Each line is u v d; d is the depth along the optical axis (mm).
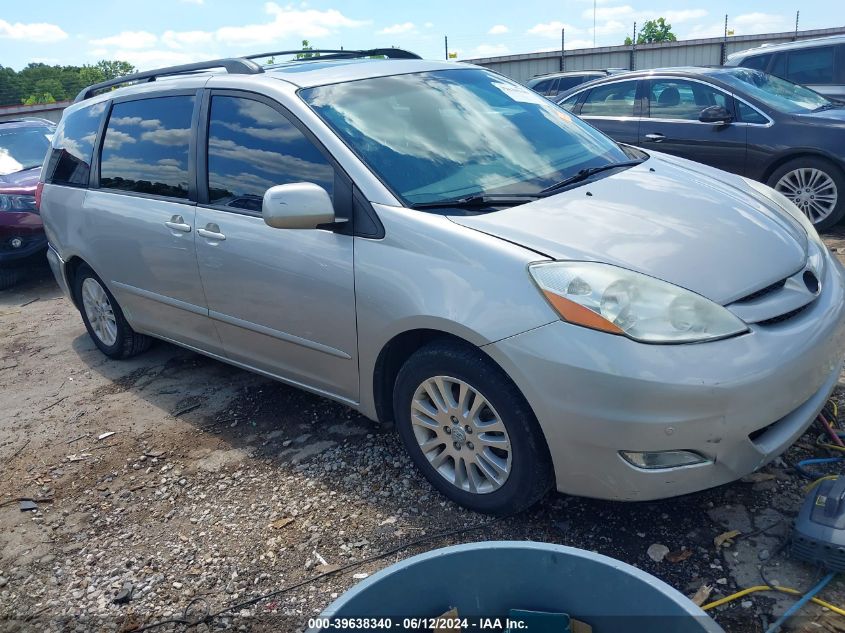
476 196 2967
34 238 7281
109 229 4344
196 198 3783
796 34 20438
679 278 2504
